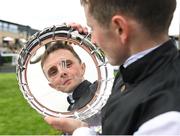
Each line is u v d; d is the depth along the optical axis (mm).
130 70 1338
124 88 1397
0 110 10164
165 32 1344
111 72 1776
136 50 1338
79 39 1773
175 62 1319
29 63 1781
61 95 1796
